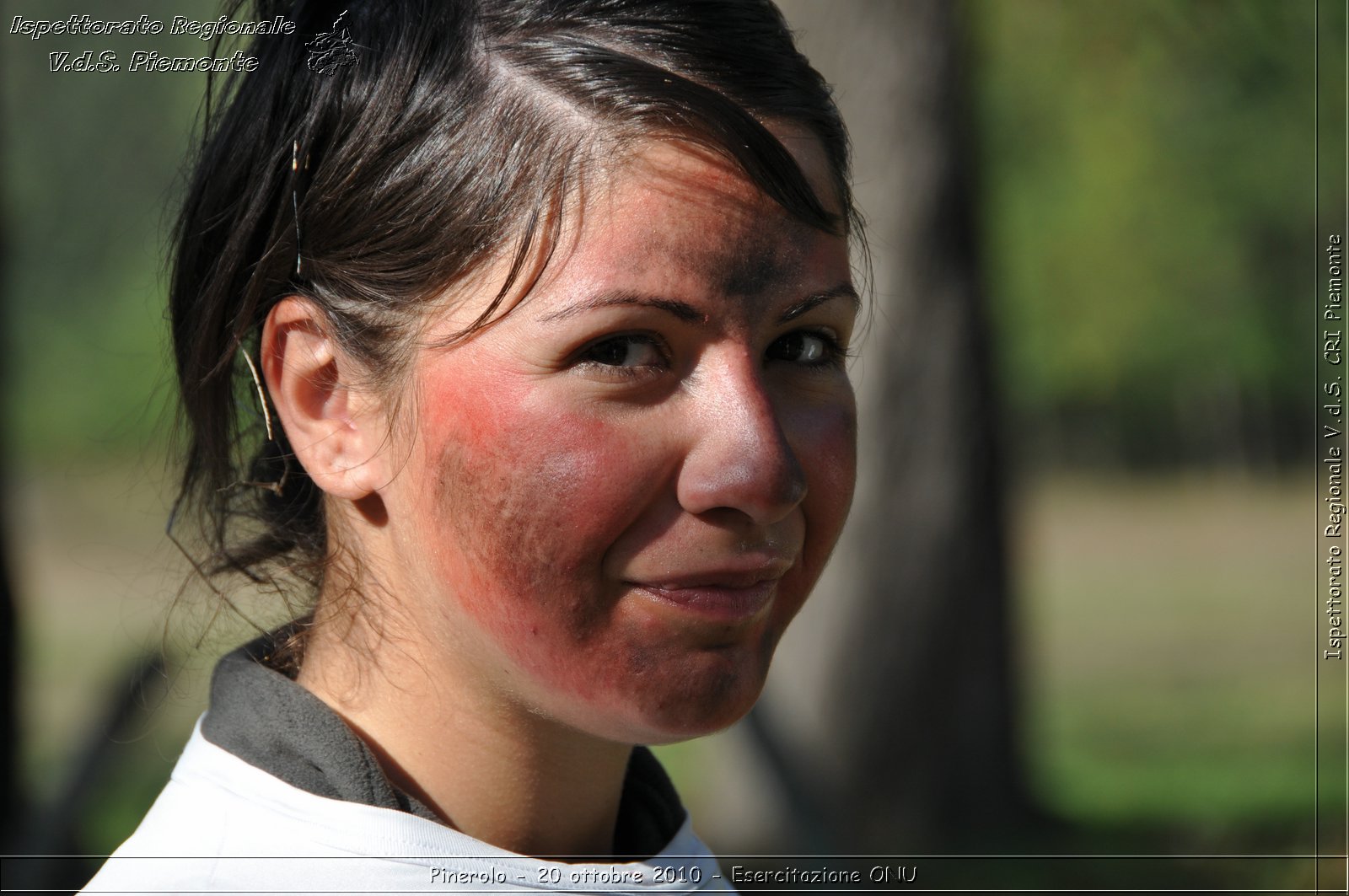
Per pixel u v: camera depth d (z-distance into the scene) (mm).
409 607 2705
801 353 2705
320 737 2611
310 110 2758
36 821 8125
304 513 2988
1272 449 57531
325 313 2699
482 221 2488
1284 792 14508
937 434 13383
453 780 2762
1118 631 26234
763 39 2777
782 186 2533
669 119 2492
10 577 9242
